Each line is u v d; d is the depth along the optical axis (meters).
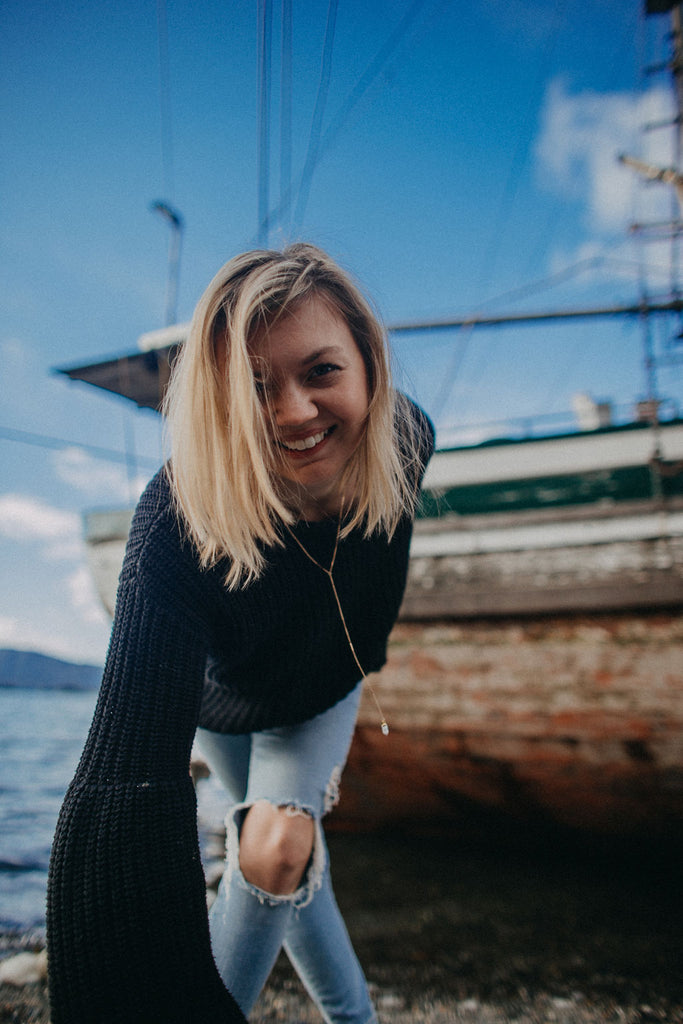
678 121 8.04
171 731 0.81
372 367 0.94
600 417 8.87
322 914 1.18
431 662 4.37
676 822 3.99
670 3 8.02
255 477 0.86
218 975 0.76
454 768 4.41
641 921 2.95
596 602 4.01
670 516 4.03
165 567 0.87
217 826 4.59
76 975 0.70
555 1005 2.04
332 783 1.16
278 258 0.87
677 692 3.87
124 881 0.72
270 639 1.05
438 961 2.41
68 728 15.14
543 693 4.14
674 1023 1.92
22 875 3.29
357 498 1.03
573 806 4.21
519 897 3.34
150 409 4.93
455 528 4.48
